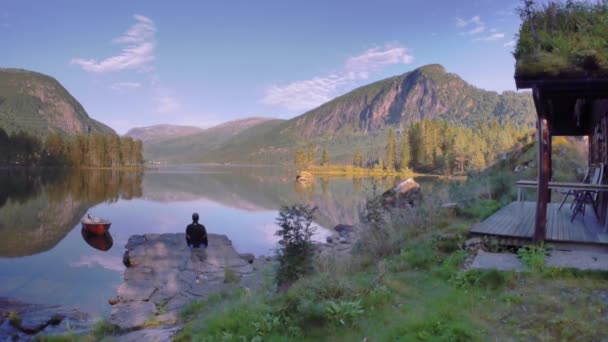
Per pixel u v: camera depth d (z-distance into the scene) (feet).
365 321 15.37
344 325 15.21
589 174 34.81
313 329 15.34
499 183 46.98
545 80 18.42
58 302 32.94
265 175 361.51
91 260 48.80
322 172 420.77
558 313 14.07
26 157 398.01
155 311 29.01
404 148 385.50
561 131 38.19
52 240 61.98
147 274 38.83
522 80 18.79
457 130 384.47
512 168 65.41
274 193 154.81
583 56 17.94
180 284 35.76
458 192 44.80
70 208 104.88
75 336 23.62
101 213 95.04
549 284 16.71
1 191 153.38
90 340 22.90
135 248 49.24
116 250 54.85
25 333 25.66
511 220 27.22
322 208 99.81
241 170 528.63
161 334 20.52
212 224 78.07
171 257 45.09
